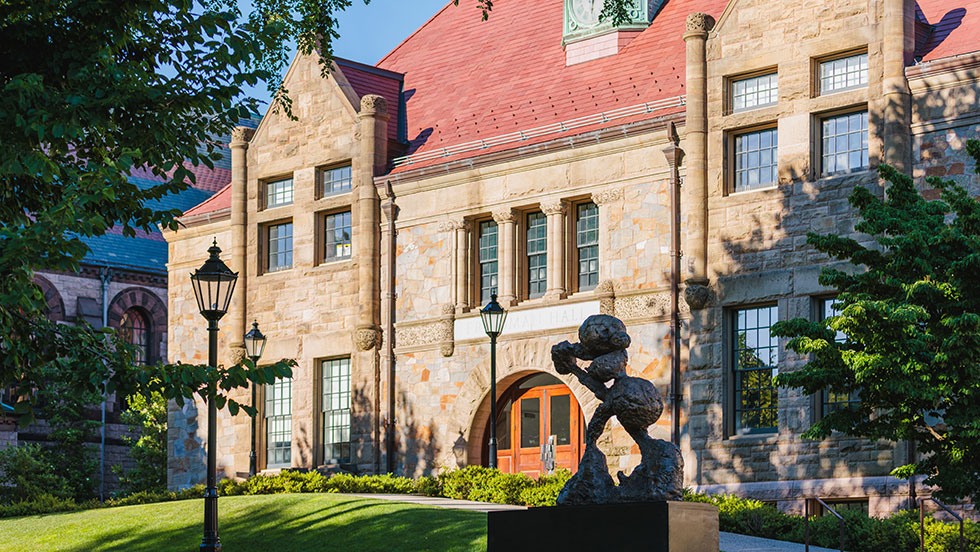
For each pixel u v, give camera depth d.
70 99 19.52
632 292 38.06
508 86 44.53
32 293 18.86
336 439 44.81
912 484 32.56
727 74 37.00
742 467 35.59
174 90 21.03
